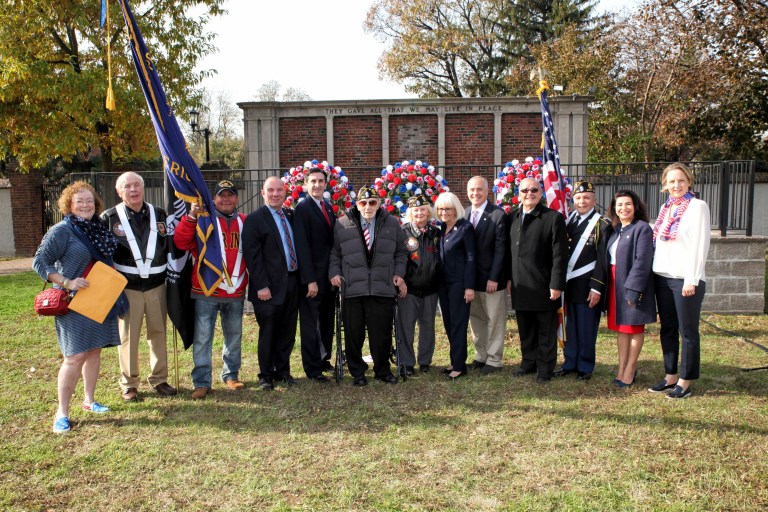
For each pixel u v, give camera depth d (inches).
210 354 213.8
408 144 687.7
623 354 220.1
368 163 690.8
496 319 238.4
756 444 167.3
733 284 346.3
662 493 141.9
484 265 235.6
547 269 222.5
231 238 215.8
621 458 159.8
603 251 223.6
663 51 928.9
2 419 191.3
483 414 192.2
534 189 223.9
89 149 685.9
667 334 211.6
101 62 599.5
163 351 213.5
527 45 1342.3
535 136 682.8
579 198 231.0
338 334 224.7
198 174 204.1
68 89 544.7
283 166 695.1
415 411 195.5
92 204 187.6
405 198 305.6
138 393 214.5
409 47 1299.2
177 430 181.8
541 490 144.1
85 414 194.7
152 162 941.2
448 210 229.3
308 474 153.4
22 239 760.3
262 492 144.3
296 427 183.3
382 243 220.5
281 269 216.2
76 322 181.6
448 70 1416.1
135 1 610.5
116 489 146.9
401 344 233.6
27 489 146.8
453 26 1332.4
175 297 208.2
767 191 816.9
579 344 230.7
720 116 852.0
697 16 778.2
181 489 146.9
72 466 158.7
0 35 528.4
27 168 635.5
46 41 575.8
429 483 148.2
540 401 203.3
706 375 231.1
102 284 181.9
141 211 206.4
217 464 159.6
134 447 169.8
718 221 354.0
